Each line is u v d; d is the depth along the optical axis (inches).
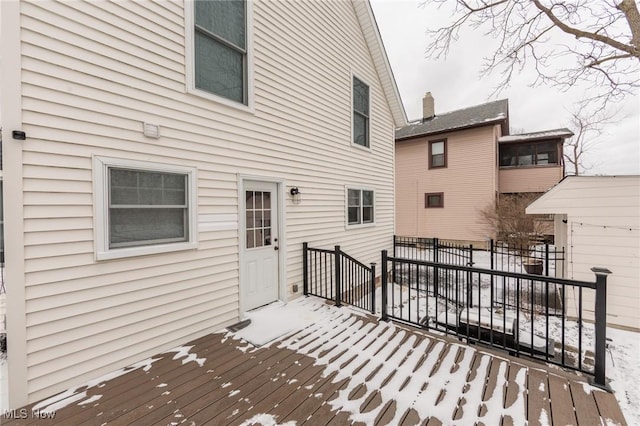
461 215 451.2
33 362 83.0
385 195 298.8
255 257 156.9
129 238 105.7
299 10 185.0
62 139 88.7
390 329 134.1
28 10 82.3
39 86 84.3
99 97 96.7
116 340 100.6
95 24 95.8
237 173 144.3
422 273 307.3
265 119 159.9
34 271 83.4
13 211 79.9
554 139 441.7
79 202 92.2
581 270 166.7
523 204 392.8
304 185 189.8
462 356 108.9
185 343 120.8
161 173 115.2
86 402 83.0
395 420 75.8
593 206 163.2
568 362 121.4
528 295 218.7
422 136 482.0
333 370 100.1
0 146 86.4
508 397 84.7
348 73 237.0
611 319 158.9
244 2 149.1
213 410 79.7
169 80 116.2
